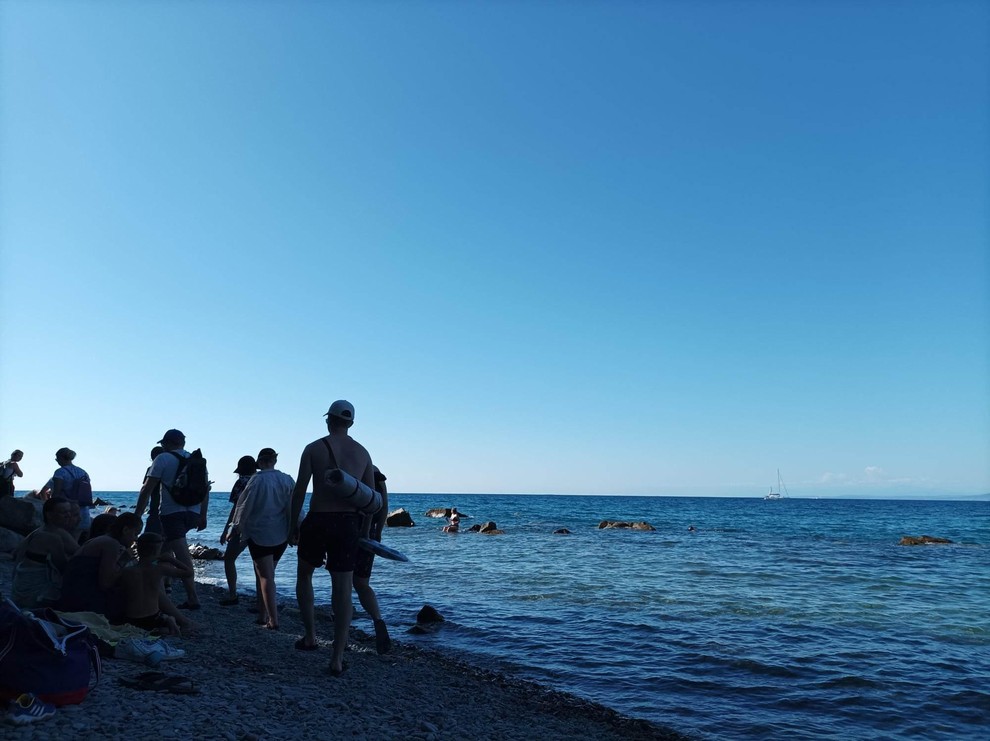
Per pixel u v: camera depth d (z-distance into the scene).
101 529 6.94
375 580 16.02
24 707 3.90
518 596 13.70
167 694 4.81
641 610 12.24
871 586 16.58
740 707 6.91
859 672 8.27
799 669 8.35
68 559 6.75
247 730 4.24
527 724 5.73
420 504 119.94
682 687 7.53
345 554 5.69
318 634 8.26
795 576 18.52
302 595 6.71
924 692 7.52
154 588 6.80
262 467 7.75
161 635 6.71
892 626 11.26
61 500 6.86
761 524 59.22
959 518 77.19
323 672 6.11
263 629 7.81
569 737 5.49
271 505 7.58
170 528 8.12
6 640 4.13
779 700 7.16
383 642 6.05
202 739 3.98
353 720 4.86
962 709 6.98
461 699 6.14
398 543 30.70
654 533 43.41
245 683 5.43
